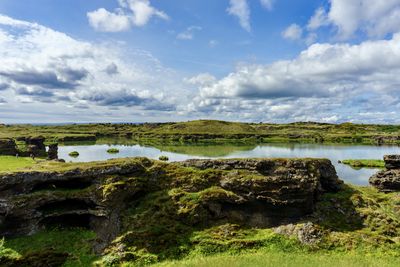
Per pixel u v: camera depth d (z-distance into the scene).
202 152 126.06
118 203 37.22
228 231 37.72
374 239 36.62
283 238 36.81
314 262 31.52
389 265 30.95
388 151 137.88
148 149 139.88
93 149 138.25
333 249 35.44
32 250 32.53
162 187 41.47
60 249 33.19
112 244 34.12
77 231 35.94
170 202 39.41
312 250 35.19
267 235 37.34
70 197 36.31
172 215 38.19
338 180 47.59
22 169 38.59
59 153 120.38
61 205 36.78
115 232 35.59
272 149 143.12
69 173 37.22
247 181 41.41
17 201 34.41
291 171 42.41
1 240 31.31
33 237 34.34
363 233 37.88
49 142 169.62
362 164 95.81
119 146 156.50
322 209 41.97
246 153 122.56
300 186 40.75
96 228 36.19
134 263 32.25
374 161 99.44
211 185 42.31
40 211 35.59
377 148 153.62
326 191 45.81
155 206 38.81
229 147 153.12
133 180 39.31
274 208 40.44
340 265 30.72
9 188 34.84
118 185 37.28
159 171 42.75
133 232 35.19
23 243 33.38
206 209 39.53
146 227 36.28
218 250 34.88
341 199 43.88
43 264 31.20
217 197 40.03
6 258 31.22
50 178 36.53
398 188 49.62
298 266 30.52
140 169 41.69
